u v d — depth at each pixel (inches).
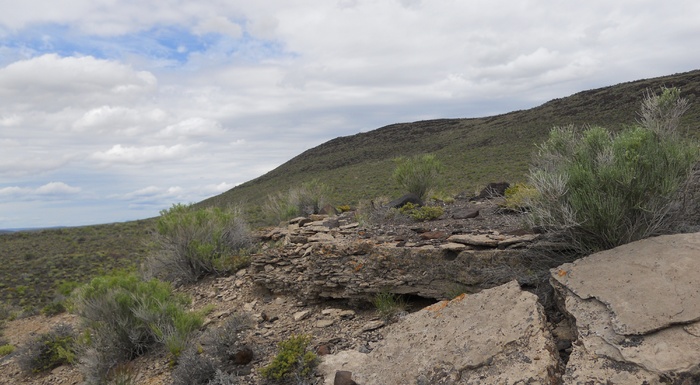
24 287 815.1
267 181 3112.7
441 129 3604.8
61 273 938.1
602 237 222.8
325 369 214.1
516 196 382.6
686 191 234.5
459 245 269.1
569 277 199.8
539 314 187.8
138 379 271.0
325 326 280.4
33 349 343.0
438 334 199.9
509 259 246.5
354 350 235.3
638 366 145.1
